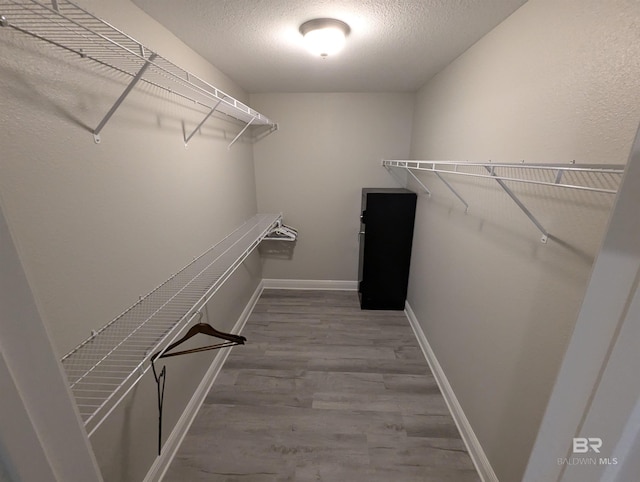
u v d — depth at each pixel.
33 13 0.70
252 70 2.12
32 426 0.33
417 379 2.08
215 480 1.42
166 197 1.46
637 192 0.29
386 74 2.24
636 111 0.71
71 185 0.90
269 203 3.32
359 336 2.60
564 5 0.94
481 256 1.49
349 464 1.49
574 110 0.90
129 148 1.18
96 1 0.99
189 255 1.70
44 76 0.81
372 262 2.90
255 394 1.94
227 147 2.30
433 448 1.58
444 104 2.05
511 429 1.21
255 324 2.79
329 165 3.15
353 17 1.31
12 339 0.30
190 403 1.74
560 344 0.95
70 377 0.87
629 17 0.72
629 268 0.31
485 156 1.45
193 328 1.46
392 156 3.08
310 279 3.58
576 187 0.71
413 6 1.21
